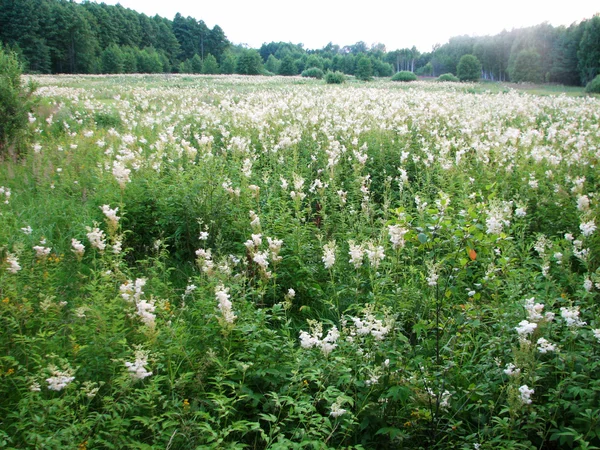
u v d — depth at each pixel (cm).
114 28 9981
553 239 642
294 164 938
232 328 371
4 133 1085
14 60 1156
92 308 393
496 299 425
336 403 310
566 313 359
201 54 12594
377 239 580
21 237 592
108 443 288
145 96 2353
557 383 350
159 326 404
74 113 1599
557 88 5088
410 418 337
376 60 7638
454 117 1567
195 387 351
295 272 545
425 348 404
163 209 675
